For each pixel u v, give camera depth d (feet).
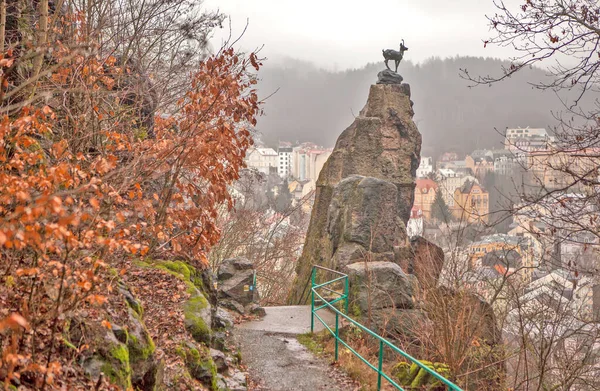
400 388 26.96
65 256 15.94
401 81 84.28
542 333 45.60
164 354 24.89
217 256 89.35
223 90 32.65
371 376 34.76
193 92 35.78
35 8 36.29
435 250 61.98
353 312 48.21
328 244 62.28
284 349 38.96
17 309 16.57
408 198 78.84
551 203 33.60
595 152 33.24
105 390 17.65
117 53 41.16
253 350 38.34
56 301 16.15
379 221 58.75
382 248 58.29
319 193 77.36
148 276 31.45
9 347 13.91
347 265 52.85
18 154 19.03
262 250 104.53
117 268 29.50
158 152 29.50
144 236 34.17
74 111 30.25
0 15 24.93
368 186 59.72
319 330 44.21
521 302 50.03
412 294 49.11
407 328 47.03
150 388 21.09
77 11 34.73
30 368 14.62
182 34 45.16
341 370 35.19
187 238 35.19
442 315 41.50
